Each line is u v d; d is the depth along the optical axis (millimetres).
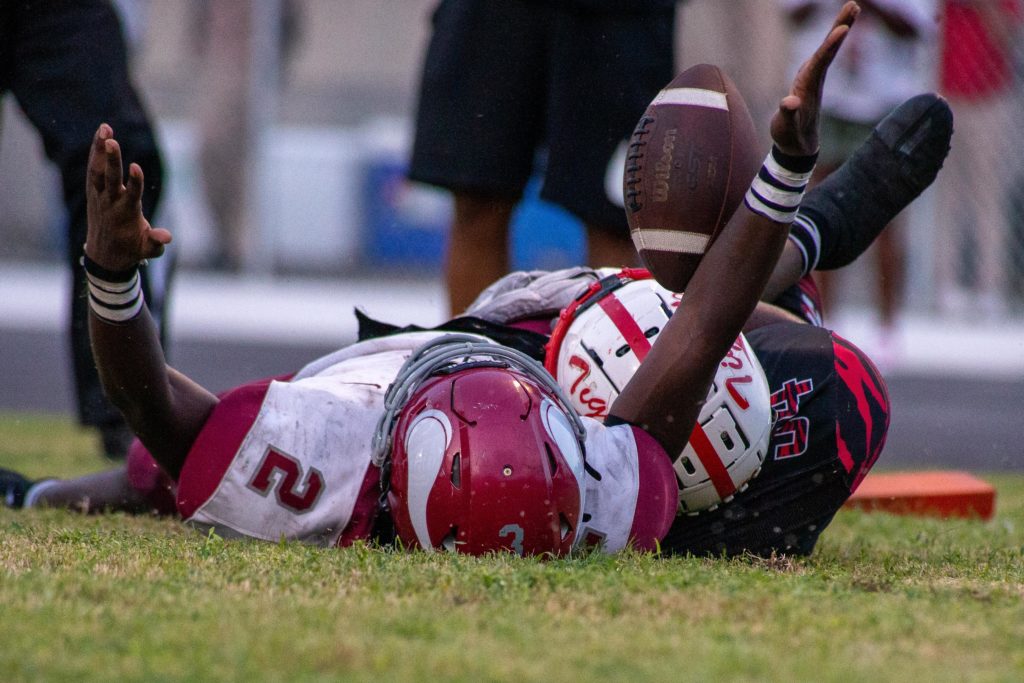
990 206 40250
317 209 49781
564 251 43344
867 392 10102
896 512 14719
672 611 7180
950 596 7836
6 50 14703
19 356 33594
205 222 46406
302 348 32438
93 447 18500
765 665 6145
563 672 5988
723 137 8969
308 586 7605
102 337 8883
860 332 35500
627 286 9766
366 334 10977
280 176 49469
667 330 8906
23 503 12719
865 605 7461
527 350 10273
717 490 9516
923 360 34562
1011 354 36000
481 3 14719
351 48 67188
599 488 8844
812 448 9828
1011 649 6586
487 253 15359
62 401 27656
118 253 8523
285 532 9156
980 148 39625
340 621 6781
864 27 25062
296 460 9148
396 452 8656
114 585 7480
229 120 43062
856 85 25047
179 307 40281
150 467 11711
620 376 9367
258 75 42562
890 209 11570
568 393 9602
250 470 9156
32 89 14656
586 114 14680
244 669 5980
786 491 9859
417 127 15219
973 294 41312
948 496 14828
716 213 8859
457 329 10516
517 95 14844
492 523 8148
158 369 9117
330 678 5855
